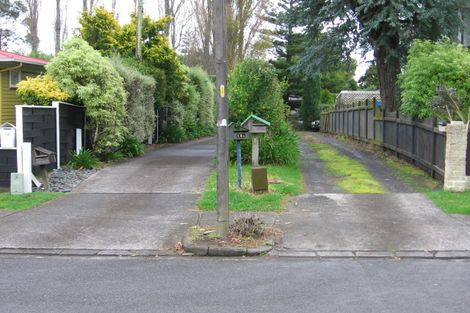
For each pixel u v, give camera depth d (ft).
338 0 62.85
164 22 83.82
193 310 17.90
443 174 41.42
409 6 59.31
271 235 27.45
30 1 124.98
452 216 31.27
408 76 49.65
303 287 20.30
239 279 21.38
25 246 26.27
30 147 38.78
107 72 51.08
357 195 37.55
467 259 24.27
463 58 47.80
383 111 64.59
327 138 98.17
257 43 126.93
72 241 27.04
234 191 36.94
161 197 37.06
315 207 33.86
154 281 21.16
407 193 38.27
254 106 49.37
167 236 27.78
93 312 17.75
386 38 63.10
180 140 87.30
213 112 112.37
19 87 48.70
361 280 21.15
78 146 51.24
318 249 25.71
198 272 22.40
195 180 42.70
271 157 48.96
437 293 19.49
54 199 36.73
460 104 47.50
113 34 81.92
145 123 64.08
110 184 41.39
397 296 19.17
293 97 154.20
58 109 47.01
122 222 30.50
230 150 48.52
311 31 71.00
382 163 55.26
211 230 27.86
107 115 50.78
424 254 24.85
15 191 38.24
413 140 51.55
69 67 49.57
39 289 20.17
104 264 23.66
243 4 119.85
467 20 66.39
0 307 18.21
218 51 25.71
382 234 27.84
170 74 84.38
